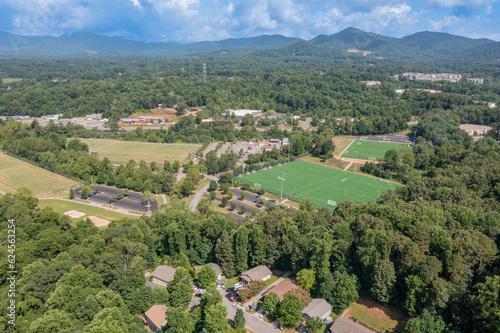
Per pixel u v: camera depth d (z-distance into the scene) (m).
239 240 148.12
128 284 127.06
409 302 112.69
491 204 174.62
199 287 140.88
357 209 165.25
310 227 158.50
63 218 194.00
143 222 171.88
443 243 117.12
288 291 123.50
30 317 111.38
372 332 105.81
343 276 125.25
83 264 136.75
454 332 100.06
